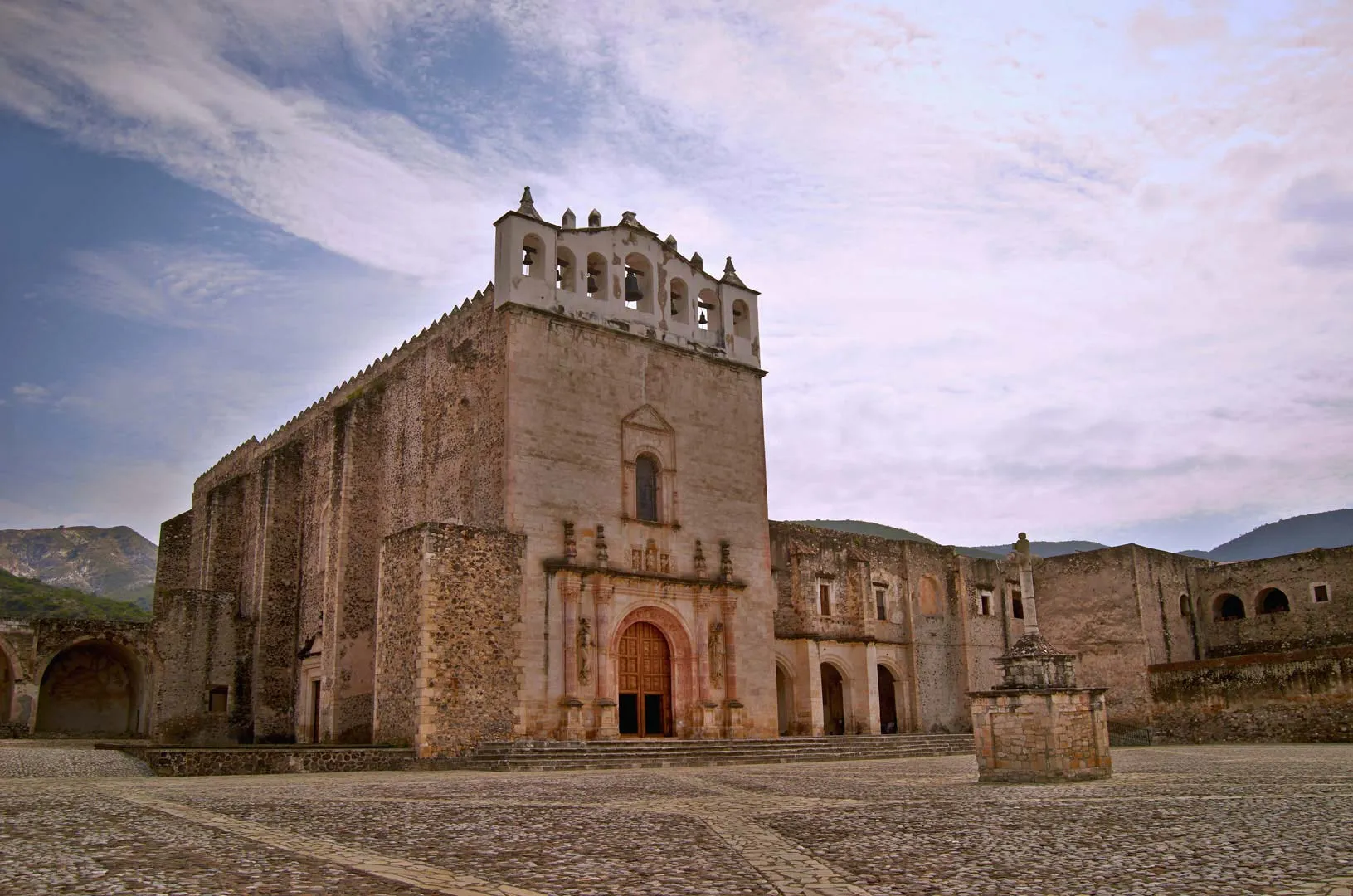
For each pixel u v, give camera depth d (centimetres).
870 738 3897
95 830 1288
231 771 2688
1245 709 4738
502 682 3378
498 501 3656
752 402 4503
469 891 904
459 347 4031
